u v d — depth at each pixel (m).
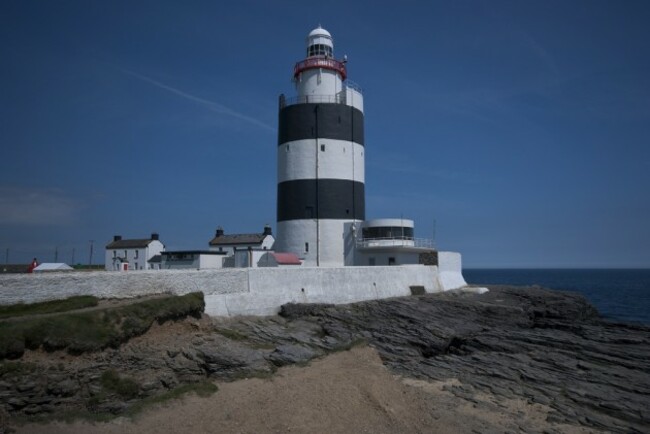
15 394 15.82
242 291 29.09
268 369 21.70
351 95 45.31
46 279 21.14
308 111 43.75
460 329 32.72
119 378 18.34
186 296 24.41
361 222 42.50
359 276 35.62
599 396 21.73
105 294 22.98
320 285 33.31
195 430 16.02
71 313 19.12
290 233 43.50
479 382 23.72
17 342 16.41
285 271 31.50
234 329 26.34
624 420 19.69
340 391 19.25
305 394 18.80
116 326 19.52
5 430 14.78
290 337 27.23
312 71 45.25
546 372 24.98
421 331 31.19
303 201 43.19
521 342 30.34
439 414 19.27
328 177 43.25
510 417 19.52
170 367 20.00
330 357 23.44
